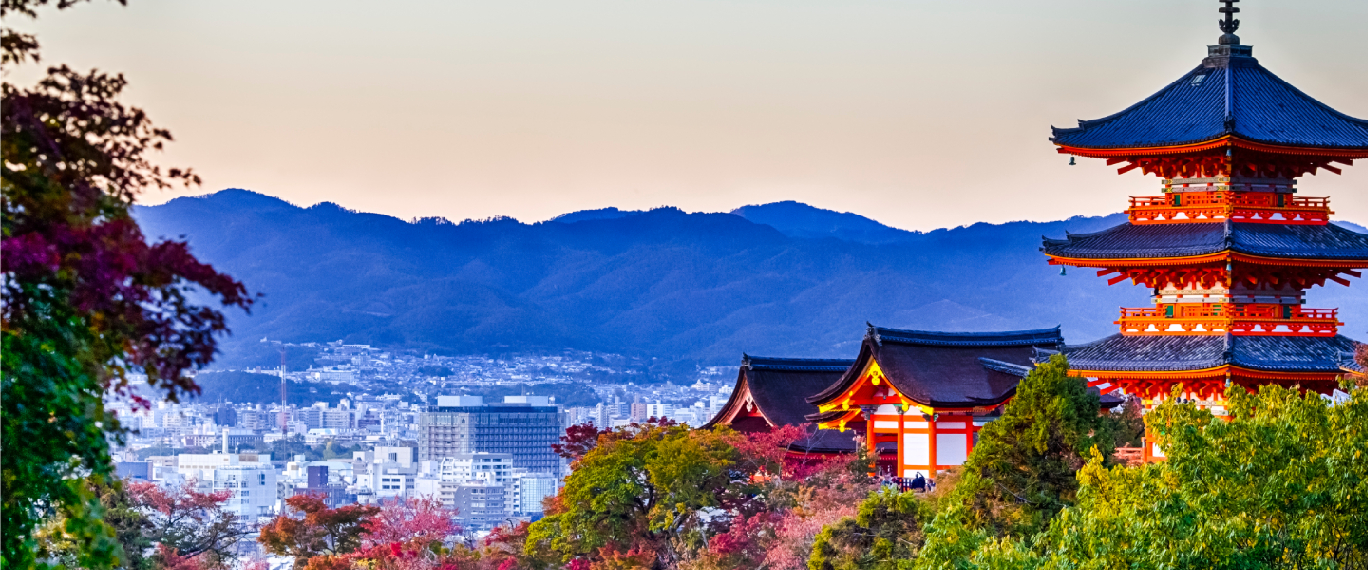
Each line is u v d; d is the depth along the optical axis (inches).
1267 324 4586.6
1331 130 4579.2
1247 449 2812.5
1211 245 4468.5
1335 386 4579.2
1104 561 2650.1
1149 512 2706.7
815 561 3858.3
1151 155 4594.0
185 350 1594.5
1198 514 2667.3
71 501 1664.6
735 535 4658.0
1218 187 4591.5
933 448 5319.9
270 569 6166.3
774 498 4916.3
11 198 1509.6
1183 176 4662.9
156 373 1599.4
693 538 4926.2
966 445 5369.1
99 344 1616.6
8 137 1498.5
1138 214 4699.8
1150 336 4690.0
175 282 1568.7
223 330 1603.1
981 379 5442.9
